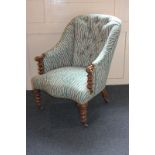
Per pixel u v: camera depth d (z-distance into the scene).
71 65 2.60
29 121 2.35
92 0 2.68
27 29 2.74
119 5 2.72
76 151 1.93
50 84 2.19
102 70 2.19
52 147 1.99
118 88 2.97
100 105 2.62
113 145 1.99
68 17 2.73
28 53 2.84
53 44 2.83
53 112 2.51
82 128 2.22
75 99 2.12
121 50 2.91
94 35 2.43
